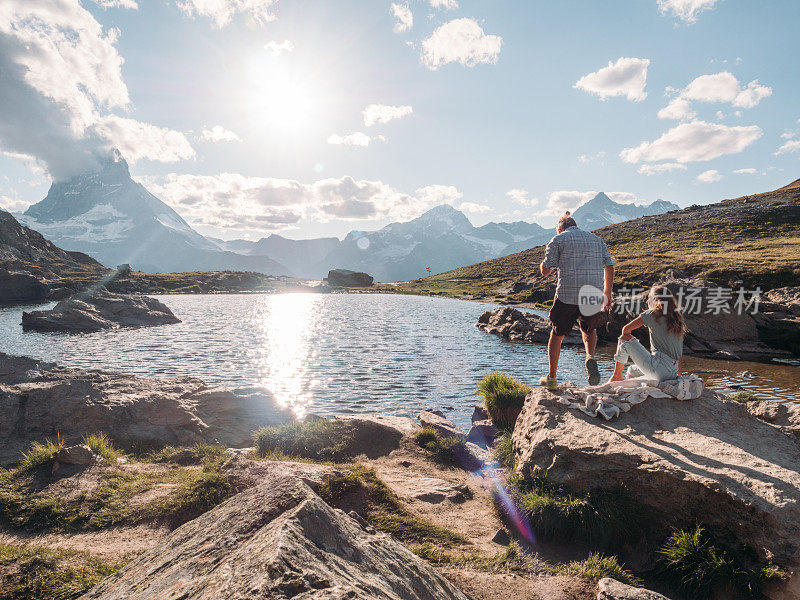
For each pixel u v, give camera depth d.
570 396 8.73
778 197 161.88
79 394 12.21
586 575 5.68
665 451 6.86
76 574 5.46
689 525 6.32
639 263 90.62
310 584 2.36
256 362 32.88
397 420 13.12
